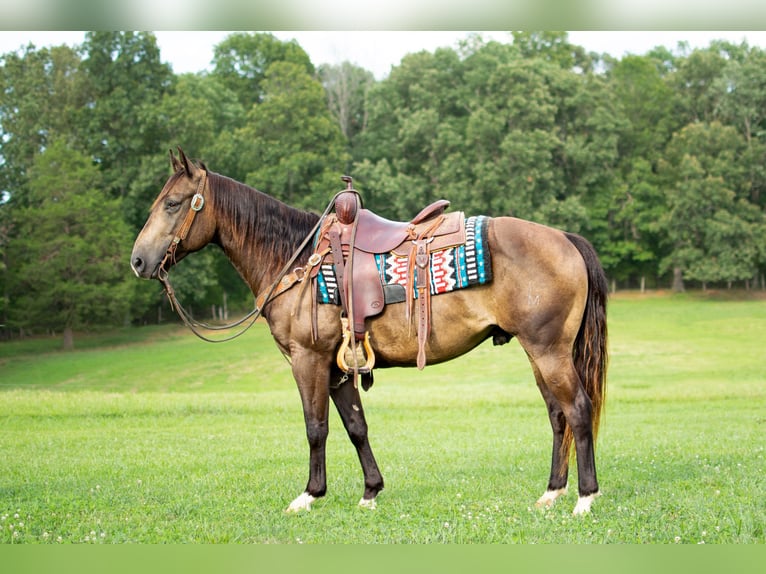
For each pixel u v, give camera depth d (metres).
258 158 43.84
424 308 5.25
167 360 30.58
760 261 44.84
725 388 15.69
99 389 24.38
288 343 5.63
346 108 55.22
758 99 48.41
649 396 14.45
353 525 5.13
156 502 5.95
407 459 7.78
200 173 5.82
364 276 5.38
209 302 43.44
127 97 39.84
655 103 52.94
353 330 5.34
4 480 6.92
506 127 46.84
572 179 48.50
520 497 5.82
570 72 49.47
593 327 5.29
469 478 6.64
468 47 52.75
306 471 7.17
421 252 5.29
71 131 41.25
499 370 25.42
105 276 34.31
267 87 45.19
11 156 39.94
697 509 5.20
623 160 51.84
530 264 5.13
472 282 5.16
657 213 48.09
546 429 10.24
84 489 6.46
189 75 46.28
